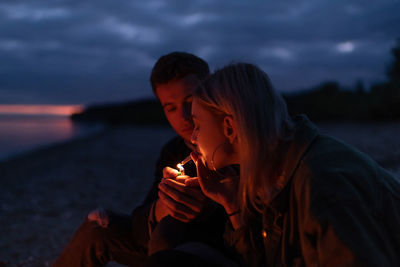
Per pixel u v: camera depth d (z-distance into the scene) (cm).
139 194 570
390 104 1695
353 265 83
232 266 121
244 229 121
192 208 142
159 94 203
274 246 111
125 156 1125
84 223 174
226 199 130
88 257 170
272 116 108
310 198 94
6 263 286
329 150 102
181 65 197
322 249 89
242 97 108
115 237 167
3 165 1067
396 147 723
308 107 2217
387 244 86
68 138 2669
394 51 1673
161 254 119
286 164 106
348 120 1959
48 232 377
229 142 119
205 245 126
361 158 100
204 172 136
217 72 119
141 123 4347
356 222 87
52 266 180
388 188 96
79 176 775
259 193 113
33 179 762
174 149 204
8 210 484
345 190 91
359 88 2445
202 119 120
